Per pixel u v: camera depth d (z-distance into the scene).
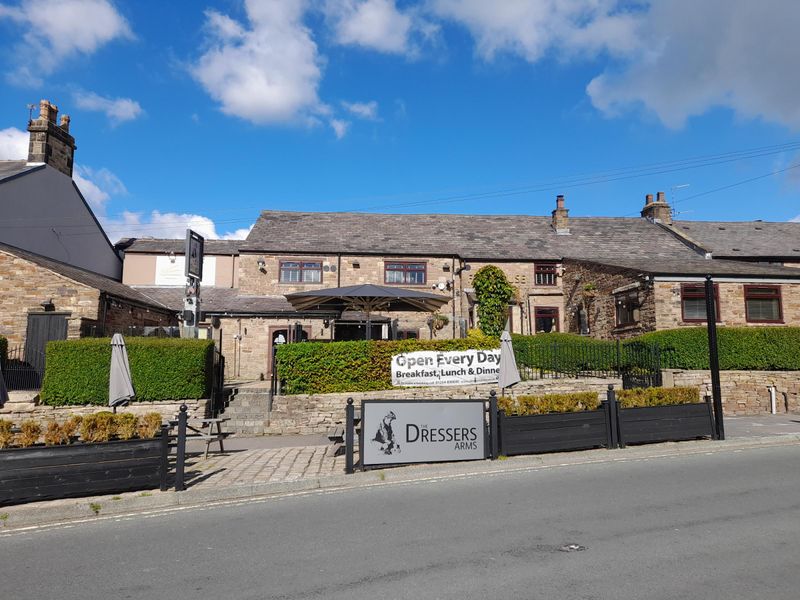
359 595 4.59
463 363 15.53
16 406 13.34
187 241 18.41
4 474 7.54
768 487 8.22
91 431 8.35
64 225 25.55
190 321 18.30
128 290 24.52
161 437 8.45
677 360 17.66
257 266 25.62
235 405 15.33
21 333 18.64
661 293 20.92
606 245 29.30
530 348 16.62
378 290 16.41
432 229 30.03
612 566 5.14
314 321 23.86
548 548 5.67
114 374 11.95
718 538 5.91
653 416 11.89
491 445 10.35
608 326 23.95
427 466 9.77
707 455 10.89
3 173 23.12
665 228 31.50
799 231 31.64
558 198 31.14
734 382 17.34
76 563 5.59
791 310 21.44
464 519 6.78
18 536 6.63
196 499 8.11
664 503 7.38
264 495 8.41
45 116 24.75
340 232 28.52
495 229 30.77
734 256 27.62
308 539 6.15
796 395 17.44
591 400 11.68
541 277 27.75
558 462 10.37
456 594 4.57
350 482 9.02
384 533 6.29
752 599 4.40
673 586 4.67
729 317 21.09
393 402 9.80
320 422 14.41
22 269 18.95
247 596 4.63
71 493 7.82
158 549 5.97
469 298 26.59
